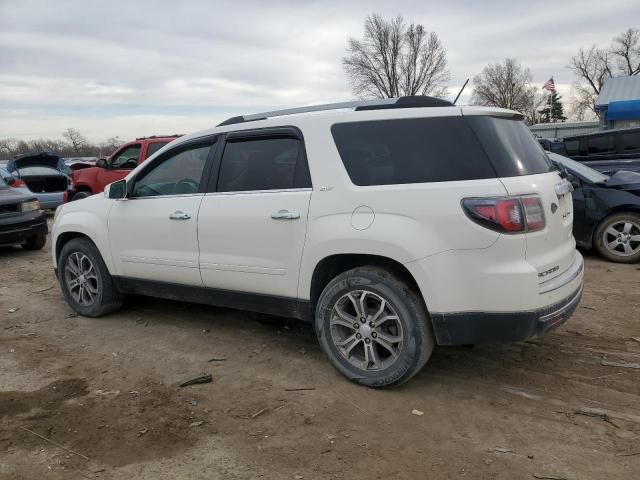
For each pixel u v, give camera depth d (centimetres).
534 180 334
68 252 530
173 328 496
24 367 413
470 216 317
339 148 366
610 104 2725
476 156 331
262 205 392
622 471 272
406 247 330
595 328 467
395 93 6244
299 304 387
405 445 299
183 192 452
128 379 389
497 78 7581
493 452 291
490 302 319
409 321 341
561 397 349
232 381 383
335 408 341
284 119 396
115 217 489
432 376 383
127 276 493
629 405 336
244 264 405
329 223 359
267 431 316
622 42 6338
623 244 701
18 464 286
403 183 340
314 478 272
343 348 373
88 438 311
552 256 337
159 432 316
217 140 435
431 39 6044
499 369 392
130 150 1097
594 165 1041
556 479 267
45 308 570
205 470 280
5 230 852
